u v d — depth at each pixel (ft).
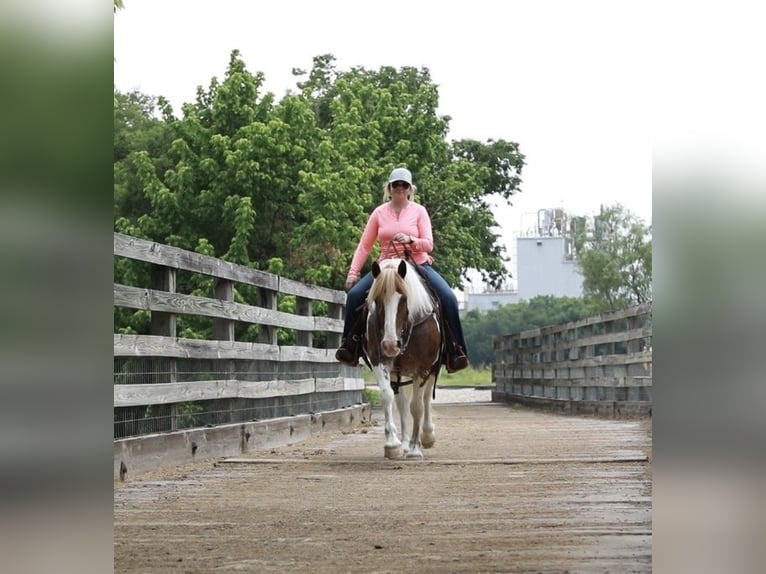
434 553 18.11
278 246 83.51
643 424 56.03
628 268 253.44
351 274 37.29
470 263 112.06
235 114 86.84
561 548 18.45
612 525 21.09
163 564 17.39
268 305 43.88
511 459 35.32
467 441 45.34
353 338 36.70
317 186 80.74
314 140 88.02
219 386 37.06
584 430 52.65
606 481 28.96
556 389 82.17
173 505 25.09
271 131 82.99
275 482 29.84
